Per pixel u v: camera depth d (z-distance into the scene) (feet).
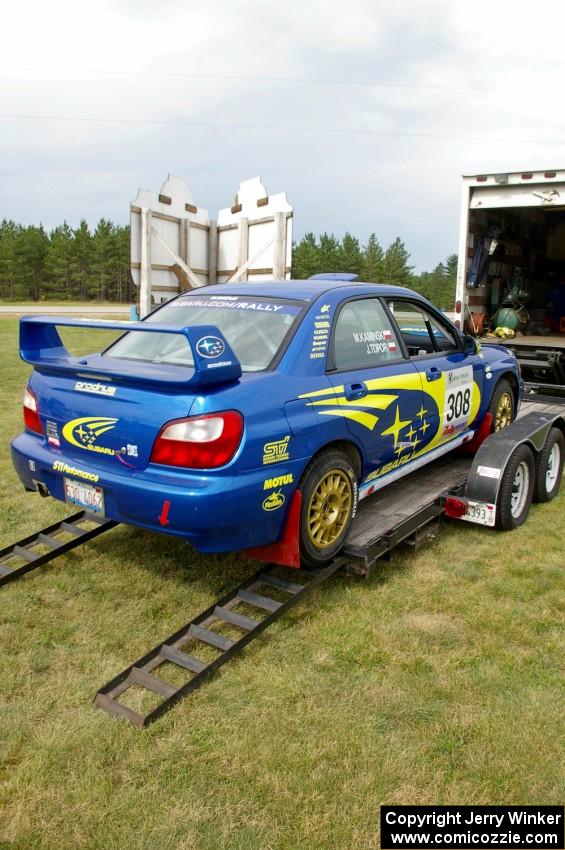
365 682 9.19
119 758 7.75
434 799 7.23
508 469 13.99
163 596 11.55
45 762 7.66
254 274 26.86
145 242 25.22
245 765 7.66
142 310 25.61
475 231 29.68
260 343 11.33
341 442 11.66
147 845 6.63
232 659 9.68
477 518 14.01
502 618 10.97
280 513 10.36
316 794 7.25
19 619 10.77
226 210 28.14
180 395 9.59
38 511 15.65
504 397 18.94
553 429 16.62
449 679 9.29
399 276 288.71
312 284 13.43
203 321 12.37
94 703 8.70
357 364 12.42
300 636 10.34
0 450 20.85
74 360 11.85
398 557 13.30
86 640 10.21
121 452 10.08
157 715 8.39
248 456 9.61
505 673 9.45
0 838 6.68
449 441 15.96
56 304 242.99
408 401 13.39
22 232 291.58
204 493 9.24
